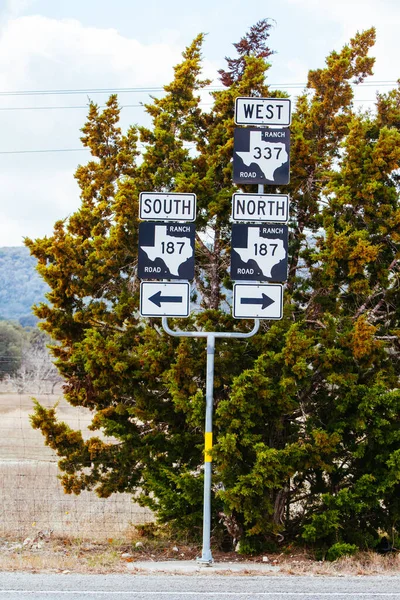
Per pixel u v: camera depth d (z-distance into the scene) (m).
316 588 9.21
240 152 12.53
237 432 12.49
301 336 12.30
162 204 12.35
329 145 15.87
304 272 15.02
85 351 13.88
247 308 12.16
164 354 13.49
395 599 8.52
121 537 14.66
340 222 13.79
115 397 14.70
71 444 14.35
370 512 13.54
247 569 11.10
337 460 13.85
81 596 8.33
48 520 15.83
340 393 13.07
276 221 12.30
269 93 14.97
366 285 13.07
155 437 14.05
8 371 58.50
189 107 15.82
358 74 16.09
